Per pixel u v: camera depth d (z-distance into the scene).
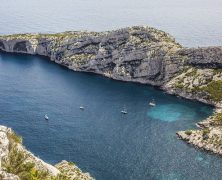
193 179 182.88
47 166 112.94
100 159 199.50
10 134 114.06
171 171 189.75
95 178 181.88
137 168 192.00
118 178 182.75
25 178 99.50
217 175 186.50
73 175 156.12
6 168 97.25
